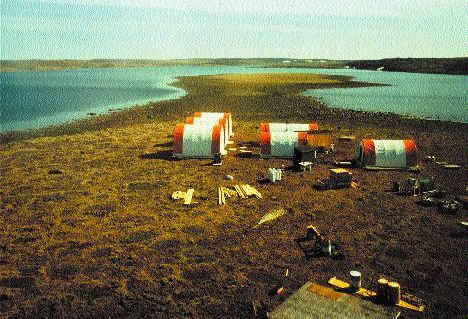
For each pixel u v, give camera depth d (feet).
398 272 48.21
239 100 230.07
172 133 138.00
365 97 246.47
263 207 68.90
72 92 303.48
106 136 134.92
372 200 71.97
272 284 46.09
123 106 216.13
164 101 232.94
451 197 73.20
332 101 225.15
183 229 60.54
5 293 45.01
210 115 130.62
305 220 63.36
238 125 154.40
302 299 40.96
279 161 100.12
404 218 63.98
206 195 75.10
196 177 86.89
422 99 237.66
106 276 48.26
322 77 440.04
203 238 57.52
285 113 181.47
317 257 51.90
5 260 52.21
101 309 42.32
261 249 54.08
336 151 109.60
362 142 93.97
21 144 125.08
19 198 75.31
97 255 53.16
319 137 107.04
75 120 171.42
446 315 40.27
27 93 296.71
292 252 53.21
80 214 67.00
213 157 102.42
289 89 295.48
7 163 101.71
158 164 97.66
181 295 44.39
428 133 135.44
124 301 43.37
